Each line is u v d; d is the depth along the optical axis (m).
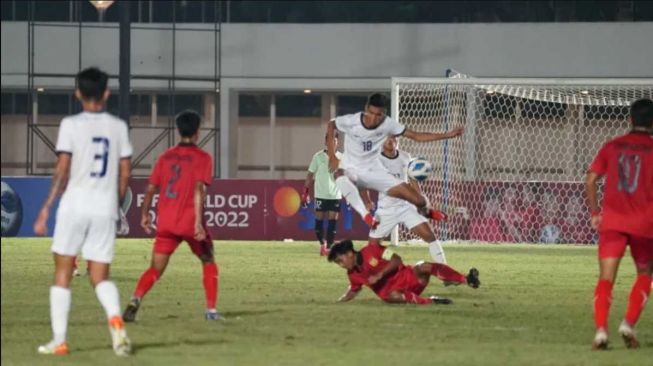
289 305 37.12
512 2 116.12
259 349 27.16
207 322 32.31
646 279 28.34
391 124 40.47
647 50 111.12
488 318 34.03
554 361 25.81
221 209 79.44
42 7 117.12
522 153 92.69
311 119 118.50
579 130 92.06
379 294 37.47
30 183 80.62
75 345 27.52
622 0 115.44
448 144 78.88
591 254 67.75
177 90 113.50
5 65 112.56
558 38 111.75
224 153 113.38
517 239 78.88
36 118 117.56
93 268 25.89
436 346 27.98
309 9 117.44
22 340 28.39
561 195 78.94
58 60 112.75
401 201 44.03
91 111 25.98
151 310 35.41
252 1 117.12
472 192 79.12
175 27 111.38
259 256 62.34
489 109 90.19
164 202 32.09
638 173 27.97
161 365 24.64
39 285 43.75
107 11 117.88
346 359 25.75
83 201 25.61
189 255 63.00
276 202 79.12
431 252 44.16
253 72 113.56
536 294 42.38
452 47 112.56
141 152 116.00
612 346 28.53
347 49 113.38
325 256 62.12
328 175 61.78
